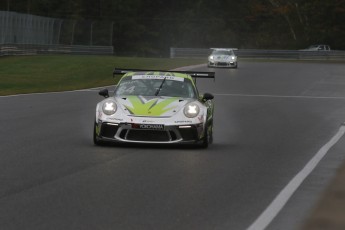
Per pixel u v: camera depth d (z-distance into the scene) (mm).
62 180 19891
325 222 15172
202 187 19359
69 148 26766
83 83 79438
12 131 32438
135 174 21172
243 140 31688
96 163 23172
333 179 21016
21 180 19781
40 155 24828
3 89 66500
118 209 16219
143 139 26719
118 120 26734
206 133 27547
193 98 28875
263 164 24078
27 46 131375
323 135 34312
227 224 15008
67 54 148375
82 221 14961
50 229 14219
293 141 31562
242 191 18906
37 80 82438
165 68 106250
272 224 15023
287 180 20812
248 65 125062
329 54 165750
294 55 165250
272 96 63656
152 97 28391
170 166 22938
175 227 14656
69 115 41406
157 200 17375
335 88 75312
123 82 29812
